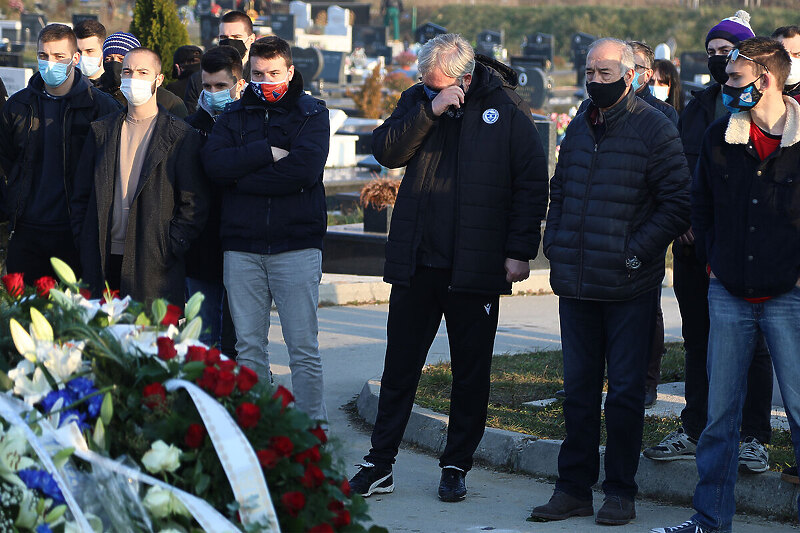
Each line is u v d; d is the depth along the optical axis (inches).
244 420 106.7
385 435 217.2
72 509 102.3
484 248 211.2
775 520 195.6
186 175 231.6
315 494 109.1
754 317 179.5
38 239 250.7
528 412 261.9
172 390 109.7
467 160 211.5
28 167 249.6
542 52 1882.4
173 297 232.4
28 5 1923.0
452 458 213.2
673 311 447.8
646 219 198.7
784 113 171.5
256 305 227.9
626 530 191.8
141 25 667.4
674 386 298.4
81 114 250.7
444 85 209.0
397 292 218.4
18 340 114.3
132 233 229.0
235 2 1803.6
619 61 194.5
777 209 172.9
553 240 205.6
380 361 345.1
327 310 435.5
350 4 2198.6
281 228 221.9
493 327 215.2
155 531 104.0
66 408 107.0
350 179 728.3
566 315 205.6
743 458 201.6
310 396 229.0
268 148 219.3
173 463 104.5
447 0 2511.1
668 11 2226.9
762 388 215.3
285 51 224.5
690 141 225.5
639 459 216.2
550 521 197.5
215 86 249.3
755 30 2054.6
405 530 190.2
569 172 204.4
